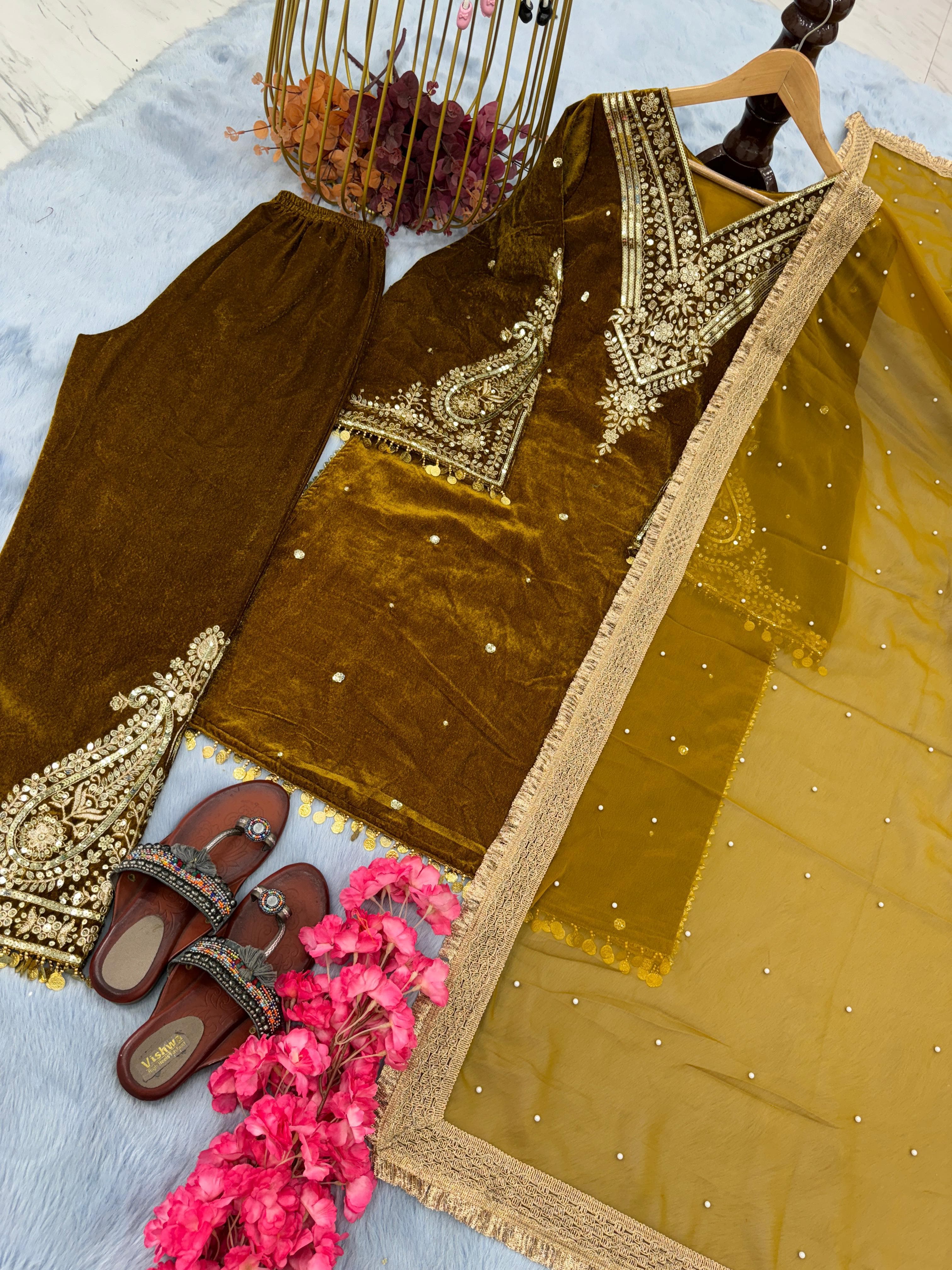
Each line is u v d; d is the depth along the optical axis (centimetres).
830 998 133
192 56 194
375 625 145
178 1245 99
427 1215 119
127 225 172
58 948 121
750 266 168
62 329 160
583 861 136
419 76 202
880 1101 129
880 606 156
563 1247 118
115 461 142
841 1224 123
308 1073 107
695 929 134
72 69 186
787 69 161
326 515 151
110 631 134
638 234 167
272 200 165
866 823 143
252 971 117
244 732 137
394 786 138
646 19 224
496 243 171
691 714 146
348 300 160
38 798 125
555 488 160
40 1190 111
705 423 162
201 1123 117
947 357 165
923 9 263
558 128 169
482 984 127
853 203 167
